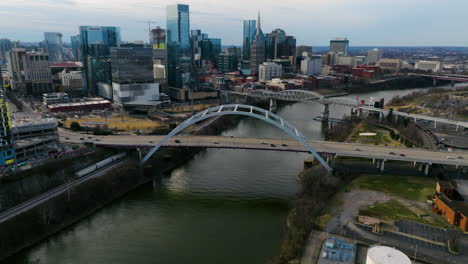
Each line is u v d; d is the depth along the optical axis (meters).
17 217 109.44
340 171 147.38
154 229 113.56
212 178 156.38
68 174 141.25
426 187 134.50
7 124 140.50
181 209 127.75
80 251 101.38
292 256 89.81
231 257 96.88
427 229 103.75
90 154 158.75
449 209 107.50
